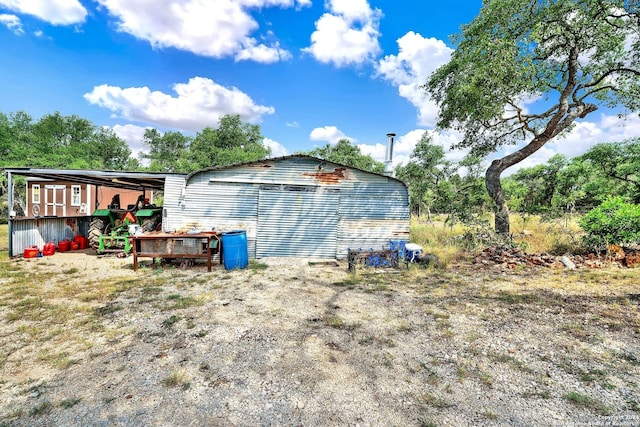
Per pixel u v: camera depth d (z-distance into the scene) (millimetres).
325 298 5344
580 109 10867
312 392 2674
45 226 9531
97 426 2238
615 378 2881
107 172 8305
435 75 11977
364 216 9180
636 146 12320
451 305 4957
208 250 7211
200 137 36656
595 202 14234
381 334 3877
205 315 4445
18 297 5184
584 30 9438
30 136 22844
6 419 2307
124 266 7660
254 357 3258
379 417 2375
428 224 17500
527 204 16891
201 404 2500
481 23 9898
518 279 6543
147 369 3006
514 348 3490
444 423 2311
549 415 2395
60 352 3334
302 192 9031
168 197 8609
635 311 4488
